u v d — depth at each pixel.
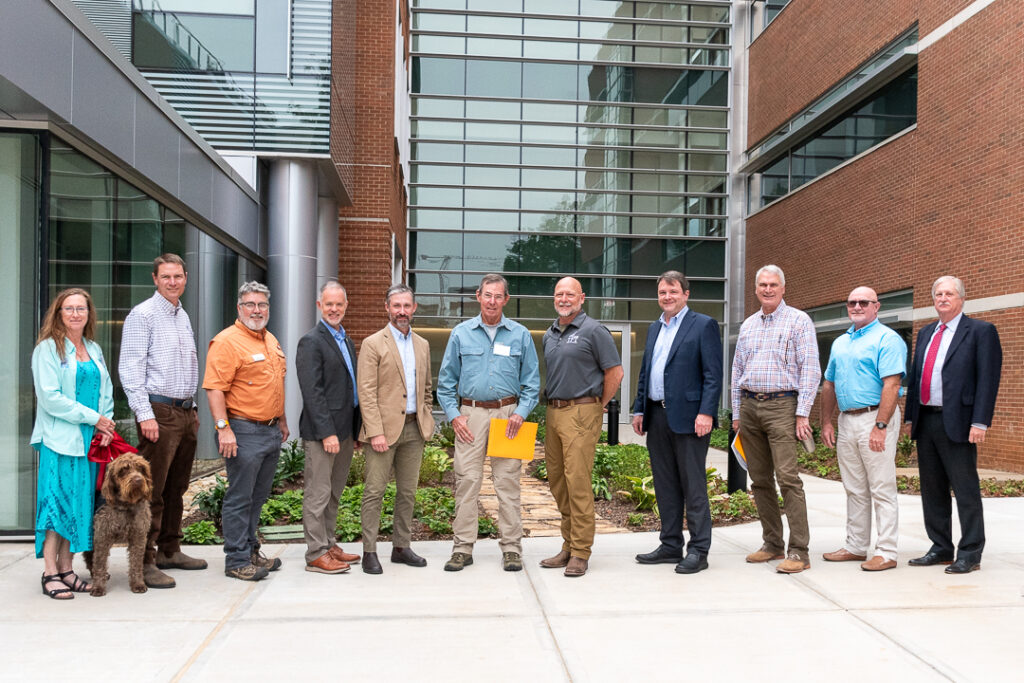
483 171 21.25
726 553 5.75
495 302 5.30
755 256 21.00
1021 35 11.36
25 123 5.76
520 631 3.94
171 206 8.74
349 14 13.71
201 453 10.69
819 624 4.06
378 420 5.09
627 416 21.09
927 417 5.32
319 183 12.84
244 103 11.22
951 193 13.01
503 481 5.28
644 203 21.59
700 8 22.23
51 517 4.42
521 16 21.53
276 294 11.55
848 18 16.50
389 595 4.58
